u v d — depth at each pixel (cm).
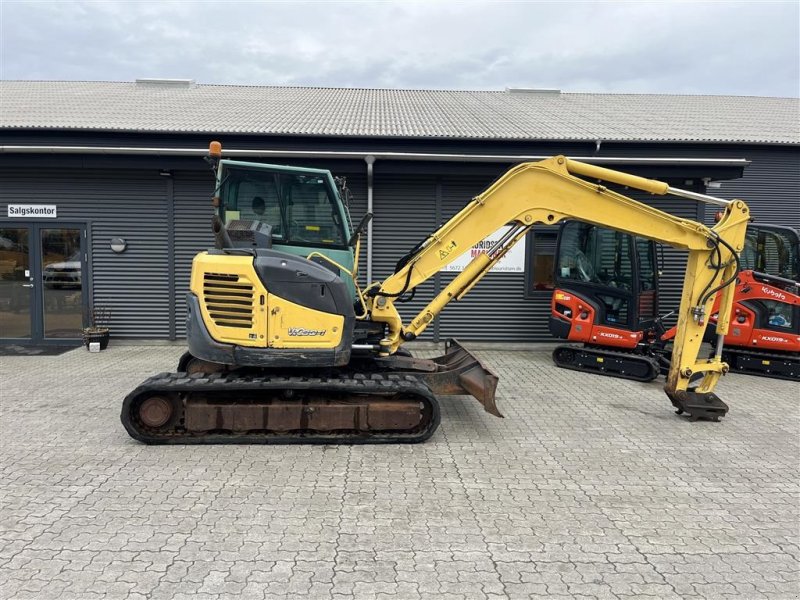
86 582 274
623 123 1083
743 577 291
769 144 1009
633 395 653
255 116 1010
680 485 404
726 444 492
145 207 898
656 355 763
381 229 916
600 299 777
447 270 929
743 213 537
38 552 301
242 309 458
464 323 943
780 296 747
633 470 430
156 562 293
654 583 283
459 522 343
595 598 270
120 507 355
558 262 814
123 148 816
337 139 875
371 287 541
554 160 516
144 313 917
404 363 553
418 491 385
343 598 265
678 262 952
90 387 650
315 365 465
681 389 552
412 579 282
